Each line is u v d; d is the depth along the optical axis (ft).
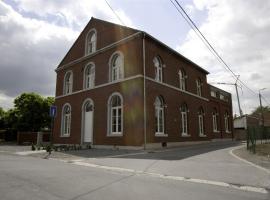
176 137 71.26
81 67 79.87
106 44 72.18
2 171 27.78
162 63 70.64
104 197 17.84
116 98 65.51
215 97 106.63
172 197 18.22
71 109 80.33
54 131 85.97
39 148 61.72
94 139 68.49
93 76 76.07
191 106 82.69
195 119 84.33
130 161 37.78
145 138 57.72
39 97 126.41
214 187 21.72
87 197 17.71
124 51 65.77
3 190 19.30
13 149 64.39
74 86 81.56
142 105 58.49
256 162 36.27
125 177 25.71
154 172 28.84
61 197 17.60
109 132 64.95
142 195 18.61
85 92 75.31
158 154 47.52
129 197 18.03
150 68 64.08
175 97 73.72
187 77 83.46
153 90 63.57
